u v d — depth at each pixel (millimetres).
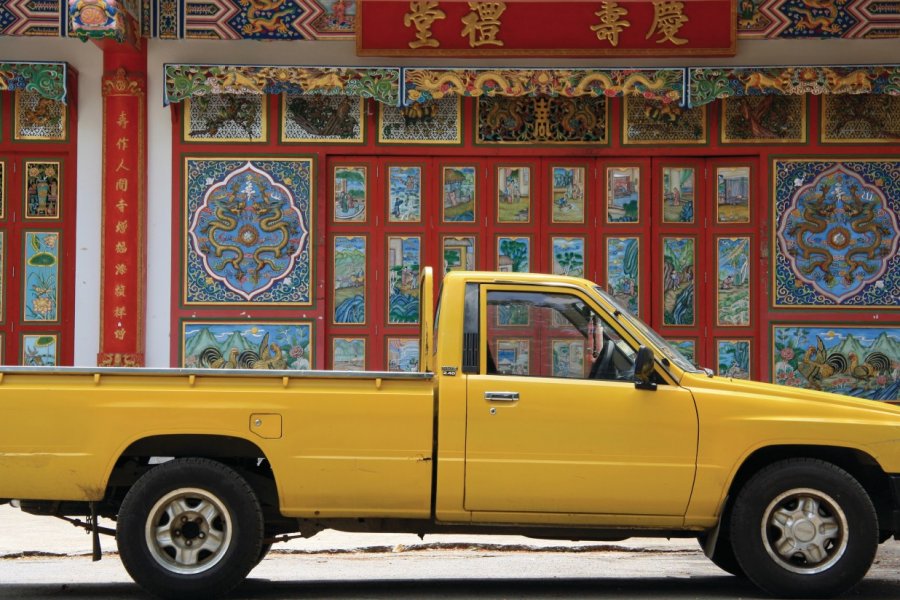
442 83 11969
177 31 12180
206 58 12258
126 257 12086
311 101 12359
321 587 7293
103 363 12031
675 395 6684
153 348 12242
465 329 6770
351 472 6570
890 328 12242
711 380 6797
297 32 12211
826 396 6836
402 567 8266
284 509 6582
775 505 6648
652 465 6629
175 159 12281
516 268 12406
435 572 8031
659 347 6824
